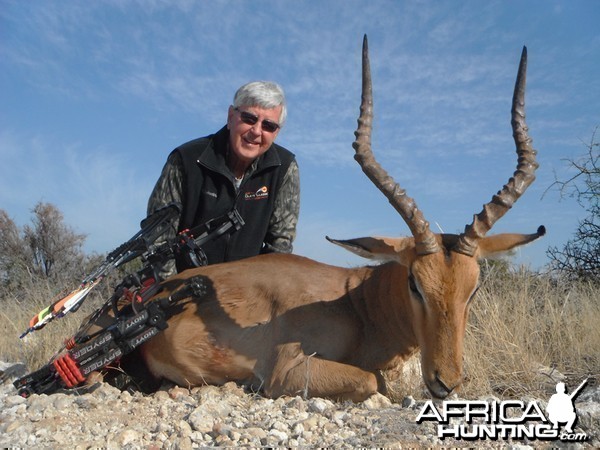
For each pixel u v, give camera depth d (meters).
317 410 1.49
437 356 1.43
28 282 4.78
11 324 2.79
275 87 2.10
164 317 1.72
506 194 1.53
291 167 2.25
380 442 1.29
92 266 5.31
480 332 1.99
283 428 1.37
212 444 1.32
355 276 1.76
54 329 2.51
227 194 2.15
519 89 1.62
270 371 1.70
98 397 1.66
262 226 2.20
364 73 1.65
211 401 1.53
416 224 1.51
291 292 1.74
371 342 1.70
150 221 1.81
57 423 1.45
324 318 1.70
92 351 1.69
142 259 1.81
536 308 2.45
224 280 1.82
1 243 5.32
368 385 1.56
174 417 1.50
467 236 1.50
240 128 2.08
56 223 5.46
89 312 2.86
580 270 3.35
